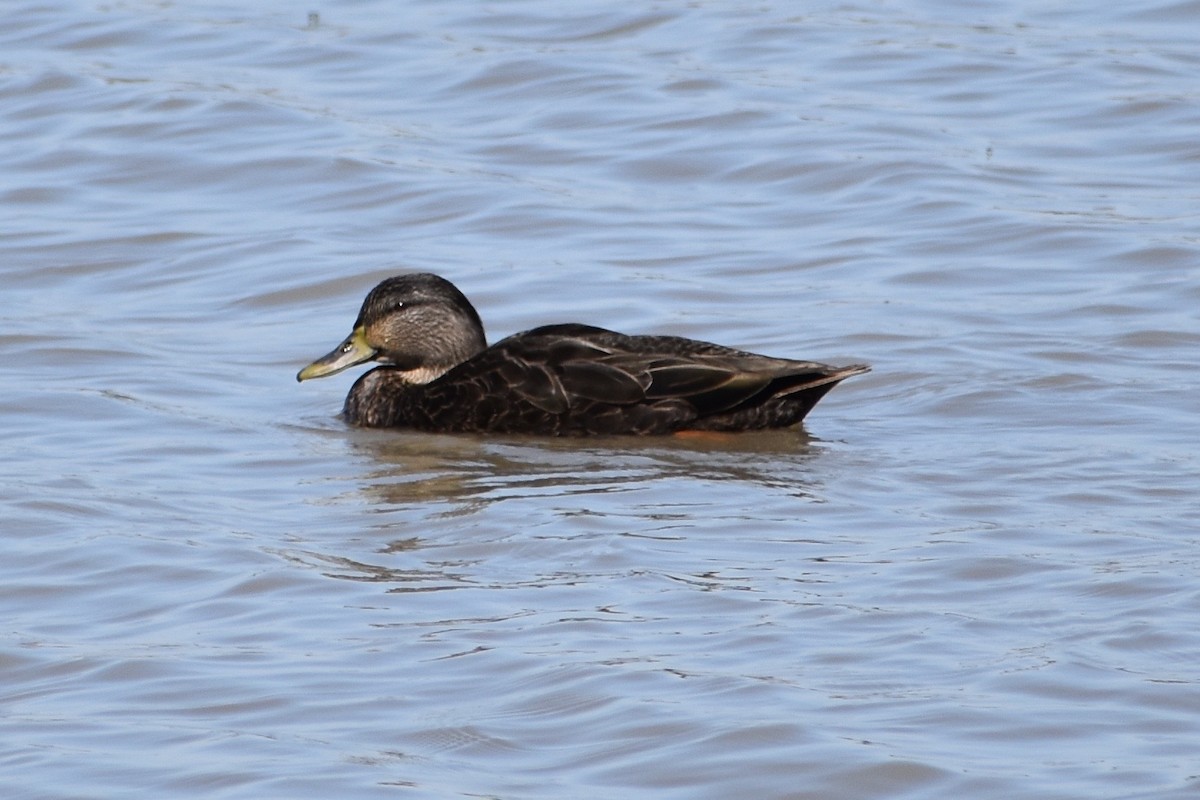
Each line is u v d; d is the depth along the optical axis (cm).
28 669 1037
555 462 1444
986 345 1716
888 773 890
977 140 2291
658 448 1482
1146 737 923
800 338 1755
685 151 2281
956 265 1942
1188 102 2380
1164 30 2680
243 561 1199
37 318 1844
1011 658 1016
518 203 2142
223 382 1684
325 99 2486
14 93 2505
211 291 1938
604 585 1141
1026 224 2034
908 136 2297
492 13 2825
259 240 2059
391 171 2230
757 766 900
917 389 1616
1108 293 1844
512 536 1239
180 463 1443
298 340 1806
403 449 1498
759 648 1034
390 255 2006
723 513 1288
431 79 2547
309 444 1512
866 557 1187
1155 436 1459
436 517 1293
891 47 2625
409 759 917
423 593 1138
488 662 1024
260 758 922
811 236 2042
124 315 1867
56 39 2722
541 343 1555
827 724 939
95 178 2248
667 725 941
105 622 1105
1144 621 1061
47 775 910
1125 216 2053
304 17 2833
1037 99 2422
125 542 1236
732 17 2769
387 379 1608
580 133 2350
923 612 1086
